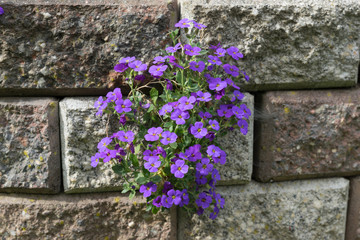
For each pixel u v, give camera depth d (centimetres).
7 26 59
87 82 61
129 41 61
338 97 65
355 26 63
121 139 58
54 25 60
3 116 61
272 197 66
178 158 58
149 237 65
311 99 65
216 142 62
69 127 61
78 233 64
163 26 61
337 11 62
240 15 62
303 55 63
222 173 64
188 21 59
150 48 61
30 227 63
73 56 60
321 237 68
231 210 66
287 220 67
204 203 60
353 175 69
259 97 65
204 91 61
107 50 60
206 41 62
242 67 63
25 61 60
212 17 61
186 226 66
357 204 69
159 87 62
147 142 62
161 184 61
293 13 62
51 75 61
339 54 64
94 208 63
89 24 60
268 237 67
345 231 70
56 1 60
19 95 62
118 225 64
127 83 61
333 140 65
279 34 62
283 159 65
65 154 62
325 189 67
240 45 62
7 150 61
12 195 63
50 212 63
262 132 65
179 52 62
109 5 60
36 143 61
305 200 67
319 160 66
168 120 61
